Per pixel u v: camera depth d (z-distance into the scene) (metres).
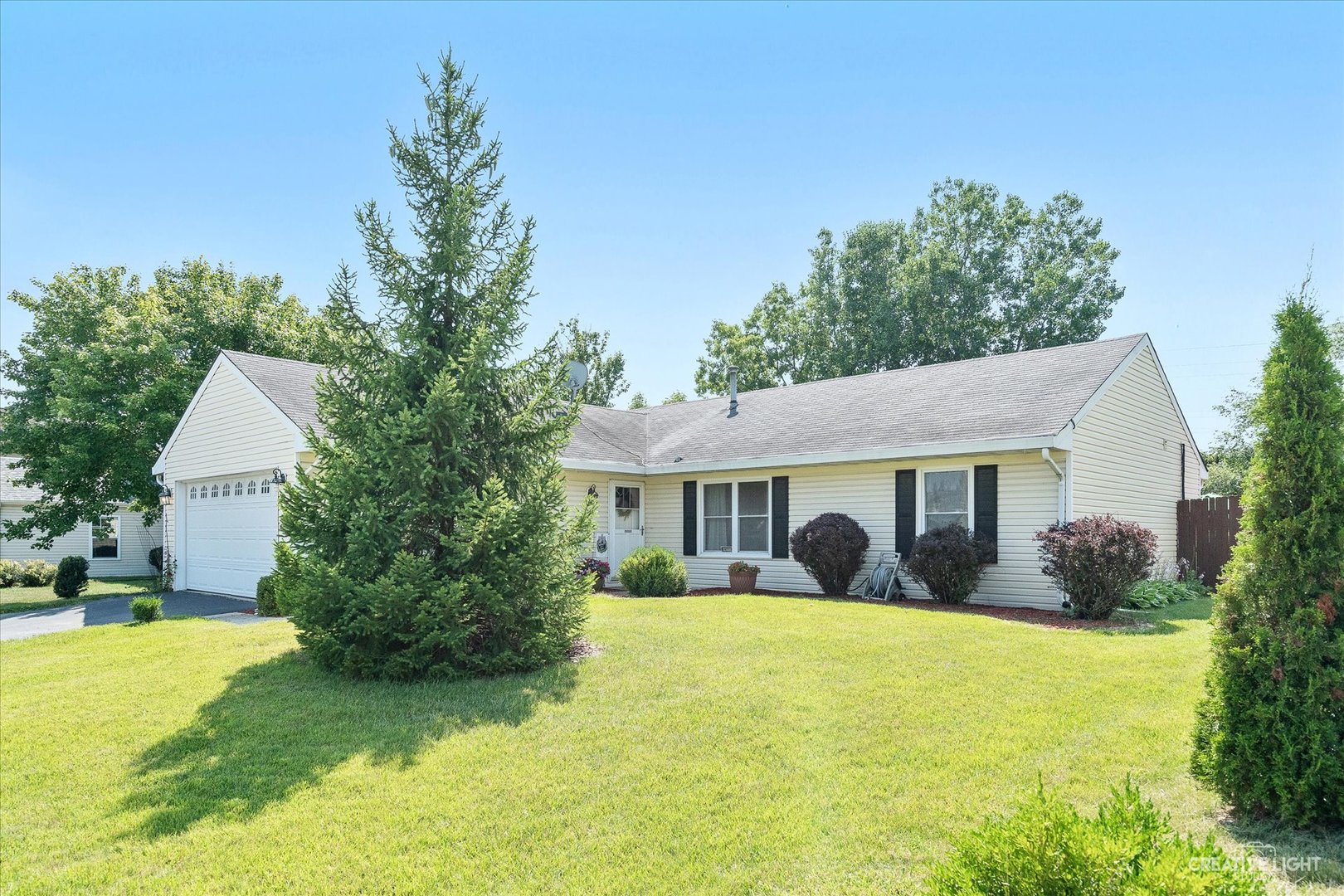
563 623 8.34
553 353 8.95
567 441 9.17
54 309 23.92
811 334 37.81
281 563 9.31
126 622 13.02
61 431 21.36
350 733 6.18
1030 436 12.45
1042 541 12.01
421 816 4.62
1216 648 4.60
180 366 22.28
